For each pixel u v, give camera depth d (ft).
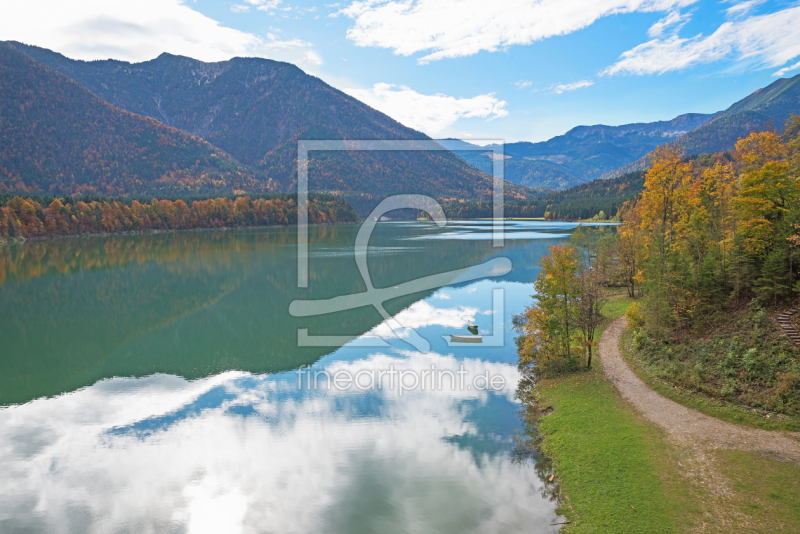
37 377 152.25
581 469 85.20
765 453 80.94
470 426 108.99
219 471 93.25
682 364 117.91
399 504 79.87
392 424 111.24
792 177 139.13
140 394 136.67
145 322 221.66
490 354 163.32
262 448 101.81
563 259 137.39
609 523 69.46
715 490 73.31
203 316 231.71
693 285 133.49
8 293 283.79
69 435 111.04
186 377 150.61
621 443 91.15
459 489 83.56
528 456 94.48
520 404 120.88
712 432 90.33
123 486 89.40
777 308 115.03
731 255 130.00
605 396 113.19
